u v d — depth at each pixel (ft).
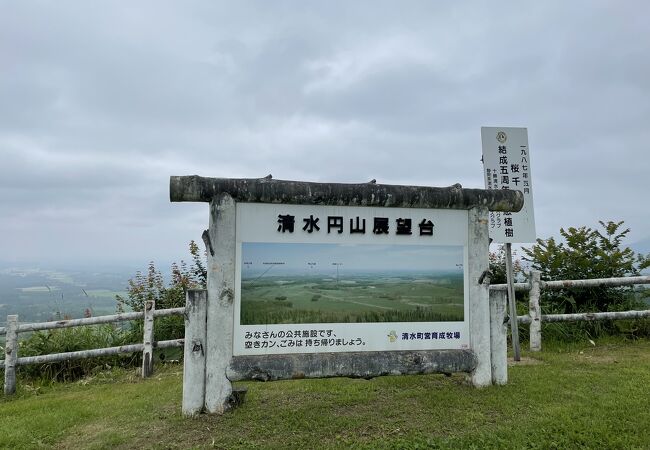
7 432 14.88
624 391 16.83
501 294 18.16
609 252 29.22
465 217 17.83
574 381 18.21
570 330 26.86
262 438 13.70
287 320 15.94
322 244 16.46
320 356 15.84
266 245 15.99
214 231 15.44
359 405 16.31
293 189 16.03
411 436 13.67
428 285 17.26
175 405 16.78
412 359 16.55
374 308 16.70
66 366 24.71
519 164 23.86
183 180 15.37
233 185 15.64
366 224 16.88
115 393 19.95
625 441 12.98
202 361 15.30
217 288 15.35
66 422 15.79
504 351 18.04
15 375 22.24
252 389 18.30
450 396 16.67
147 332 23.65
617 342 26.21
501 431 13.78
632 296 28.63
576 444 13.01
